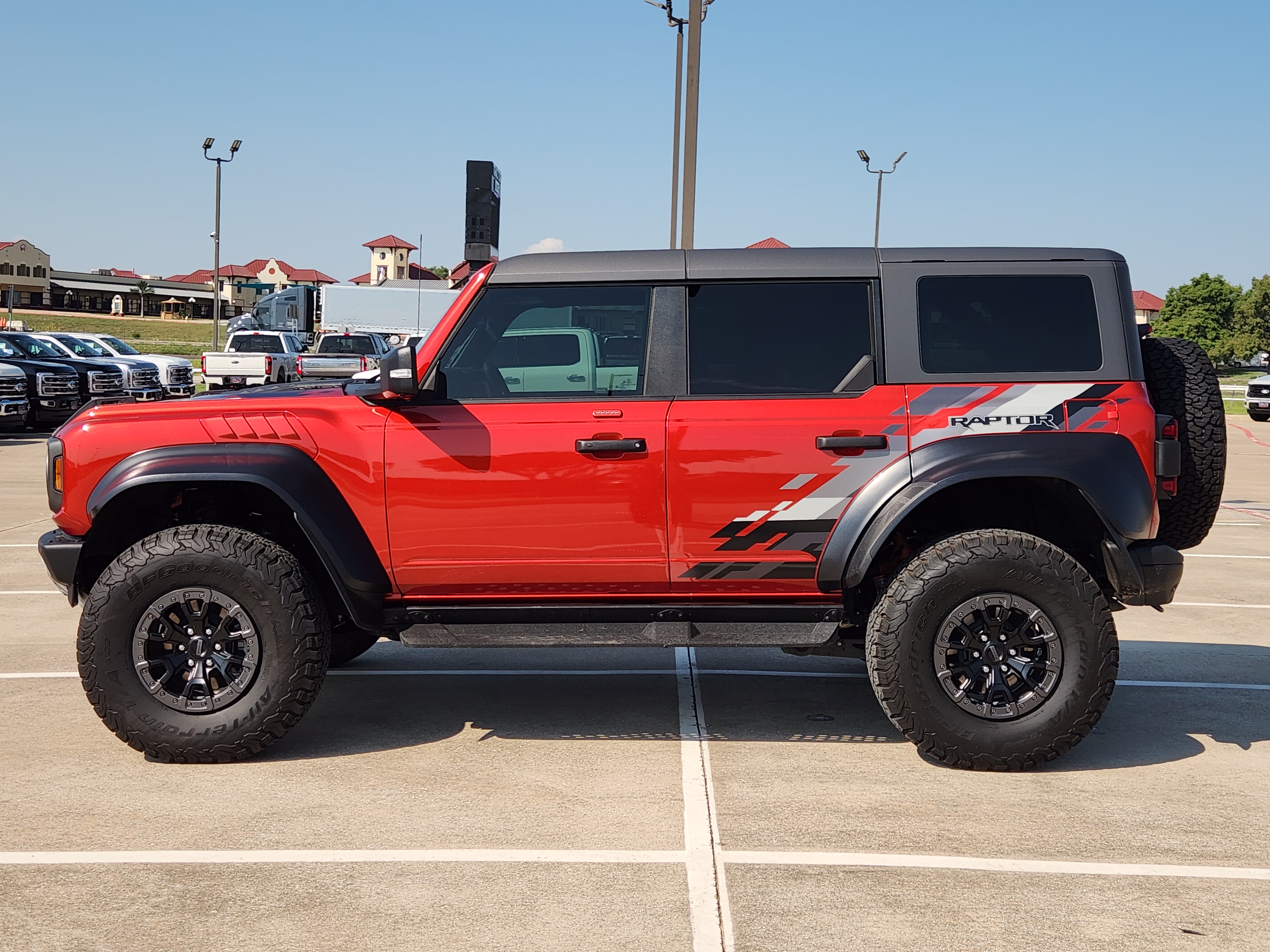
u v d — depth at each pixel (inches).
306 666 185.5
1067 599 180.9
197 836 156.3
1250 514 529.3
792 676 247.1
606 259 194.4
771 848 152.8
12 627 281.7
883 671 183.3
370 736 202.2
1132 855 151.5
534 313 192.5
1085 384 187.5
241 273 5974.4
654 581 191.5
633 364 191.6
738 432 187.0
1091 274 190.4
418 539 189.6
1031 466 182.2
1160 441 185.5
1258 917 133.8
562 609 192.4
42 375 868.0
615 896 137.8
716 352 191.0
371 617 192.7
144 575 183.3
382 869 145.4
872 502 185.2
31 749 193.0
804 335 191.0
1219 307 4571.9
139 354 1195.3
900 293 190.4
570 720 212.5
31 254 5123.0
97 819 162.2
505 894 138.6
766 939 127.4
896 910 134.8
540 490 188.2
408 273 5816.9
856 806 168.9
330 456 188.9
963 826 161.2
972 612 182.2
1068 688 181.8
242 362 1105.4
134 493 193.8
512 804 168.7
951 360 189.2
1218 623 299.3
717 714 217.3
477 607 193.5
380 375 182.5
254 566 183.9
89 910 134.0
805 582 191.2
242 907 134.9
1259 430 1144.2
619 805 168.4
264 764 186.9
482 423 188.9
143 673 185.2
